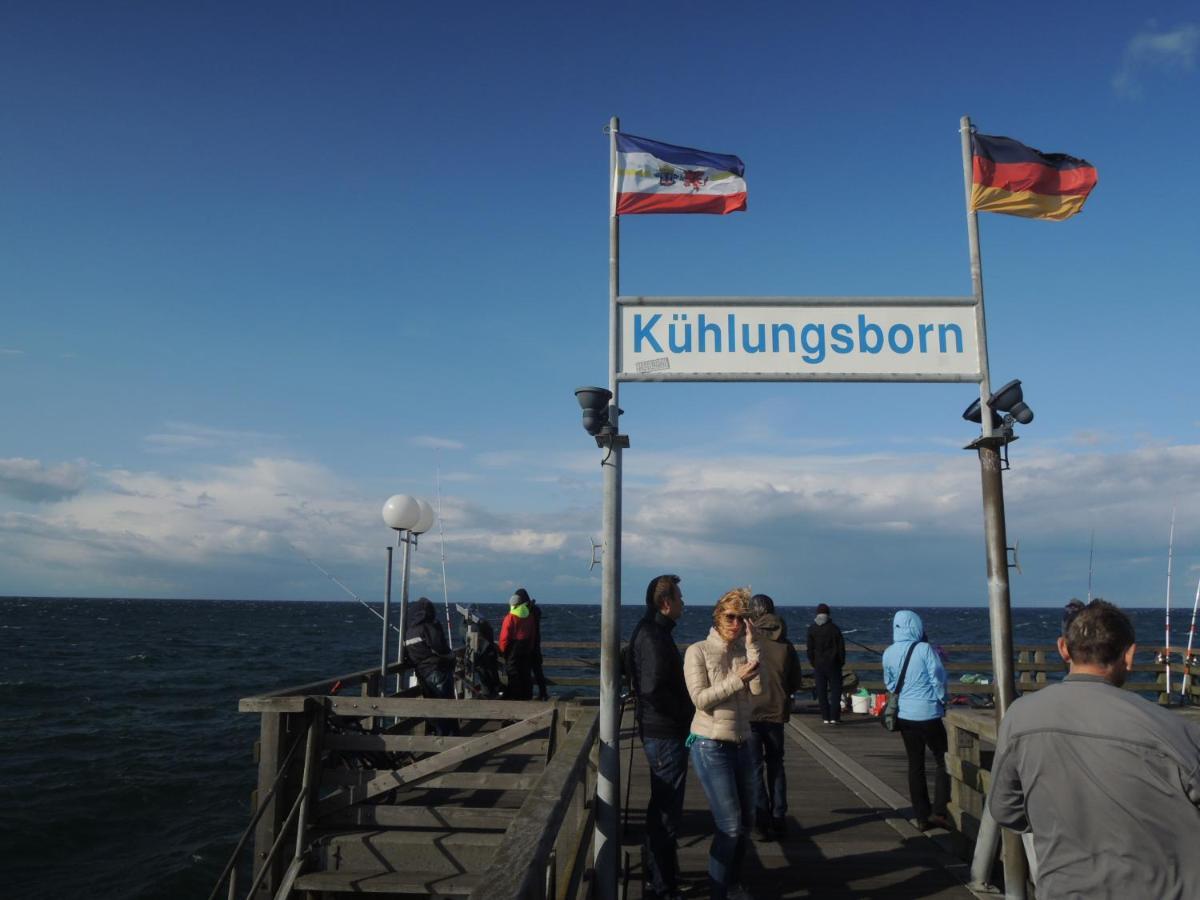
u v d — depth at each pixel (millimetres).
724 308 5816
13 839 13242
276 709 6672
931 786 8445
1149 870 2273
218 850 12891
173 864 12320
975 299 5832
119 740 21047
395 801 7559
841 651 12469
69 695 29203
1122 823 2303
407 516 10180
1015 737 2541
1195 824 2273
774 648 6676
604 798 5141
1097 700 2447
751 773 5074
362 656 48125
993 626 5359
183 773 17547
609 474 5480
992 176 6035
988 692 8008
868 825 6992
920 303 5828
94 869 12227
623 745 10273
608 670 5270
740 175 6078
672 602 5293
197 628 84875
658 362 5758
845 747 10602
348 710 6969
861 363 5766
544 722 7008
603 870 5031
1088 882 2320
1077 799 2369
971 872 5559
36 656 45156
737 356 5762
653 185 6043
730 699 4859
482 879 2221
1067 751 2406
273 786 6512
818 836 6688
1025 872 5031
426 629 9750
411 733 9086
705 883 5613
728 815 4738
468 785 7164
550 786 3359
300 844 6613
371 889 6250
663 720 5113
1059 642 2701
